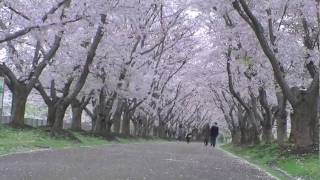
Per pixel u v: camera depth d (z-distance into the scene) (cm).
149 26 4034
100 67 3569
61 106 2777
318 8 2003
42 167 1280
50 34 2552
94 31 2973
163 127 7719
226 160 2239
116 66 3666
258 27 1961
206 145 4900
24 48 3108
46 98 3111
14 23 2442
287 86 2042
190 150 3169
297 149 2036
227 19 2706
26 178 1032
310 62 2175
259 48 2681
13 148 1862
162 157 2048
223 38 2903
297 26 2544
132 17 2897
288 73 2573
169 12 4328
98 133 3825
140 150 2608
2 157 1541
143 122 6669
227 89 4384
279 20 2539
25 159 1512
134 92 4119
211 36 3412
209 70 4291
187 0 3884
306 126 2039
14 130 2450
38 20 2148
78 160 1588
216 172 1488
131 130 7319
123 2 2692
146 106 5722
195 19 4444
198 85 5300
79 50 3089
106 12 2595
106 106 4012
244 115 4422
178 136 9375
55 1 2359
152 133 7625
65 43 3048
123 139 4306
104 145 2969
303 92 2047
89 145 2753
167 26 4297
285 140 3003
